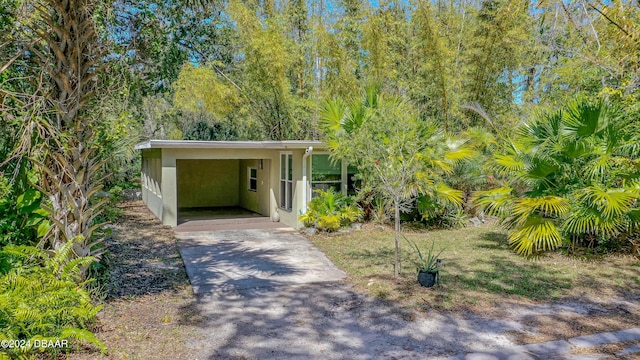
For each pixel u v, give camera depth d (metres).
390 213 11.15
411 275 6.56
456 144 10.46
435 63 12.91
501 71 13.82
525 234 7.48
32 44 4.42
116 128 4.95
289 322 4.78
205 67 14.36
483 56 13.27
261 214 13.81
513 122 13.39
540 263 7.35
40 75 4.49
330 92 14.59
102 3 4.70
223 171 16.14
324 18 18.09
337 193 11.09
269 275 6.68
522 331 4.51
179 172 15.66
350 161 7.04
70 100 4.52
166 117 20.56
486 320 4.81
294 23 17.23
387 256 7.91
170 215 11.19
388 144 6.27
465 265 7.21
